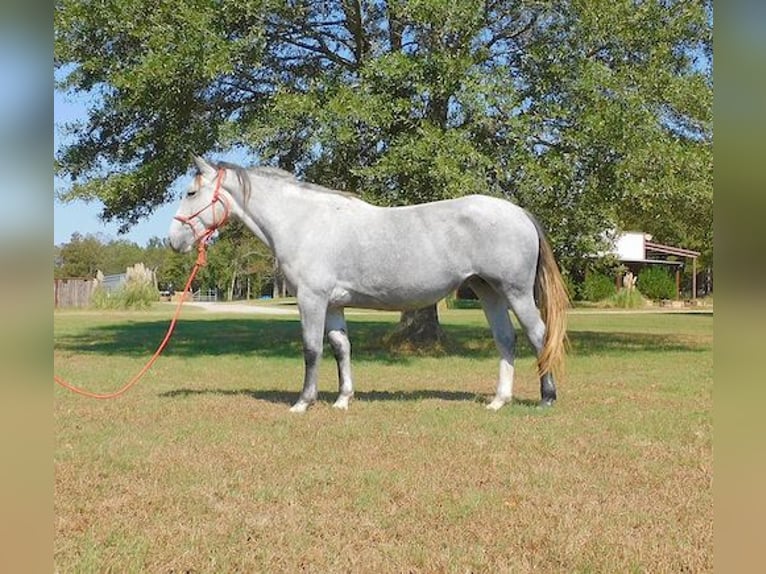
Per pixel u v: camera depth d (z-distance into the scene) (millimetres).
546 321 7691
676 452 5926
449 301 40969
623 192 13773
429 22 13062
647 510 4434
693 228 18422
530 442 6223
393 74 12773
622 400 8656
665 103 14648
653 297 44312
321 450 5957
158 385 10156
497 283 7562
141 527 4129
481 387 9969
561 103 13859
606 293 42562
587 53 14523
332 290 7824
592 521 4223
